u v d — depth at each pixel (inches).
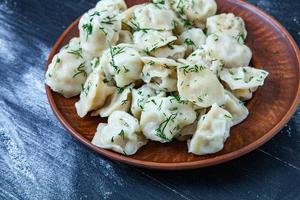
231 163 15.5
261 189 14.9
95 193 15.5
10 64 20.1
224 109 15.4
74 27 19.1
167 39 16.6
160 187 15.3
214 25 17.7
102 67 16.5
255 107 15.9
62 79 16.9
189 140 15.2
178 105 15.2
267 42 17.6
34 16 21.9
